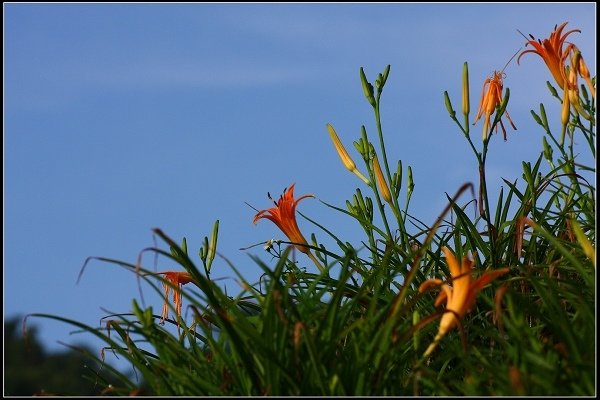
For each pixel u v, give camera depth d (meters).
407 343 4.23
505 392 3.36
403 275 4.96
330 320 3.78
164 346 3.99
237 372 3.74
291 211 5.20
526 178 5.17
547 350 3.66
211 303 3.59
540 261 5.34
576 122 5.34
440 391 3.57
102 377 4.77
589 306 4.05
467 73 4.97
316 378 3.56
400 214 5.27
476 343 4.61
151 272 3.81
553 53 5.25
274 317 3.63
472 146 5.02
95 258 3.62
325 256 5.43
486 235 5.30
